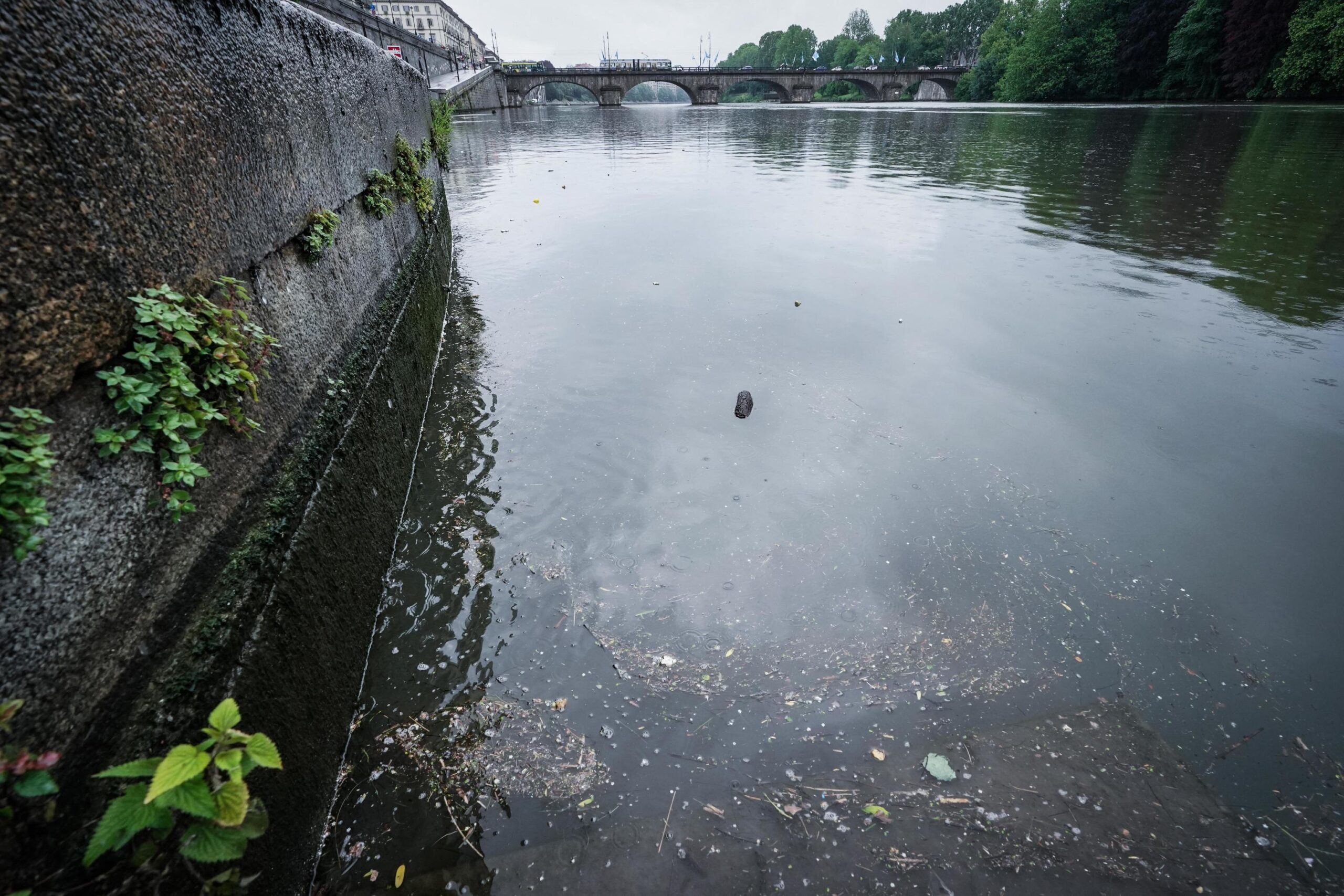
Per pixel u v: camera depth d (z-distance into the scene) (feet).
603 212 40.50
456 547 12.73
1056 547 13.01
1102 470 15.16
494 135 97.76
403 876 7.54
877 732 9.48
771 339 21.90
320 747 8.12
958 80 255.29
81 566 5.14
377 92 18.15
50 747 4.63
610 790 8.59
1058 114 137.08
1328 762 9.12
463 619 11.12
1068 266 28.71
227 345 7.23
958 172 56.54
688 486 14.71
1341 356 19.86
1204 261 28.86
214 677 6.42
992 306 24.39
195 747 4.72
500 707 9.63
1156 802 8.54
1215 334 21.62
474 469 15.19
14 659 4.44
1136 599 11.82
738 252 31.35
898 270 28.60
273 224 9.43
